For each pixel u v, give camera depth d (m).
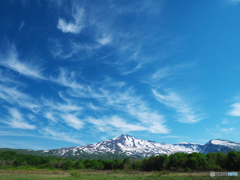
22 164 134.50
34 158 160.00
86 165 138.75
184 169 90.44
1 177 53.19
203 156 95.25
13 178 50.22
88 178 51.28
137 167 128.62
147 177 54.81
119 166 135.75
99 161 150.88
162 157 107.44
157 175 60.09
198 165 91.12
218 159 96.38
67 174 69.94
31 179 46.94
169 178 49.16
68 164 127.25
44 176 57.84
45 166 131.12
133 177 56.41
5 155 161.88
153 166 109.31
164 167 102.50
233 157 82.94
